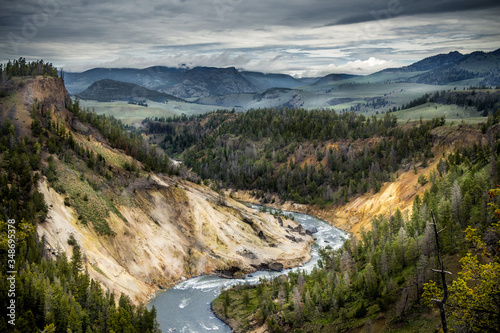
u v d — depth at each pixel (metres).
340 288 96.44
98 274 101.31
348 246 127.06
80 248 103.75
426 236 93.00
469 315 37.78
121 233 119.31
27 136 129.88
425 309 79.12
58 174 120.44
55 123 145.75
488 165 119.06
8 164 111.81
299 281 107.81
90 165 134.38
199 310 102.44
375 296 90.31
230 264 132.12
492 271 37.75
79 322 77.06
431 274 82.00
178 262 126.75
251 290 114.00
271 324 90.94
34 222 98.25
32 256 87.69
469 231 42.19
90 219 114.94
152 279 116.38
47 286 80.56
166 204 142.50
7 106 139.00
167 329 92.19
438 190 133.00
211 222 144.62
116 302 97.56
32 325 73.94
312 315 92.81
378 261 98.69
